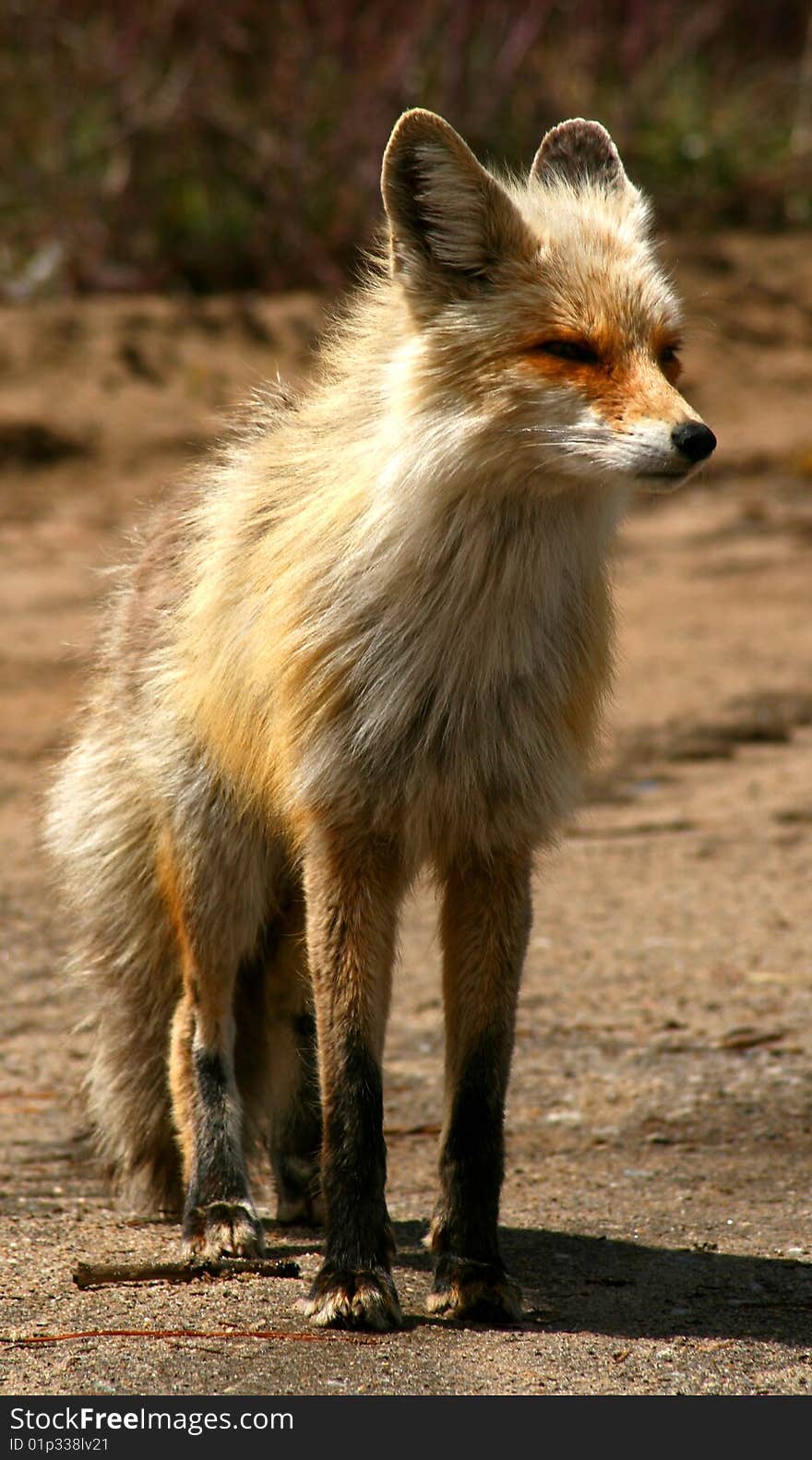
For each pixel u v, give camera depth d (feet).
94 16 123.54
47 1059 40.29
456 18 122.21
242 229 122.21
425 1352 24.44
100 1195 33.32
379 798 27.61
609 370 26.53
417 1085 39.04
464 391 26.81
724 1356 24.52
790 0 155.43
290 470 29.60
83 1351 24.13
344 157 121.08
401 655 27.40
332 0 123.03
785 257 127.13
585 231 28.25
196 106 119.96
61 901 35.60
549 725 28.30
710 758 65.16
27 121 123.24
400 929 32.07
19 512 94.89
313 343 37.70
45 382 105.70
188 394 106.11
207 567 30.73
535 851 29.14
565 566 27.96
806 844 55.93
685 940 48.19
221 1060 31.04
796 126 144.05
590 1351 24.58
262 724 28.81
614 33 138.62
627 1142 35.27
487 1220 26.91
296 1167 32.58
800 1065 39.22
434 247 27.40
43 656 74.33
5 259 120.26
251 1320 25.72
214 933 30.86
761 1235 30.01
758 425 111.34
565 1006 43.62
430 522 26.99
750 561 92.02
